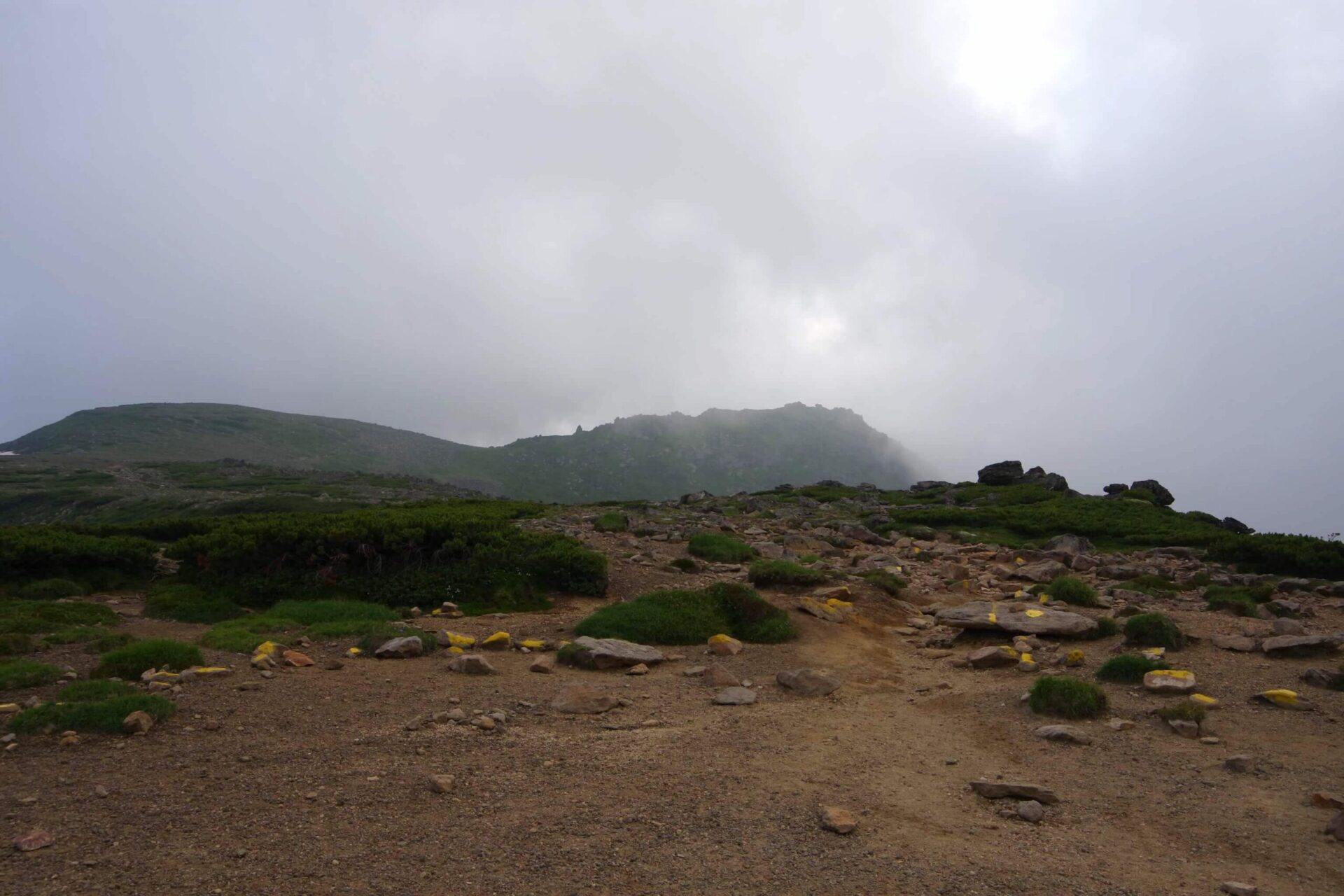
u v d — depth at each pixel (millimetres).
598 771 6961
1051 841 5820
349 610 13367
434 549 16359
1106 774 7117
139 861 5105
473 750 7406
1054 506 35500
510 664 10789
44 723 7441
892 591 15883
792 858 5418
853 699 9641
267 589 14820
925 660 11766
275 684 9312
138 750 7105
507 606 14570
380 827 5723
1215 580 18547
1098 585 17594
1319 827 6051
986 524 32156
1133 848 5723
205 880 4887
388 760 7098
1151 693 9422
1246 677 9914
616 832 5738
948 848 5660
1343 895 5098
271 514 23266
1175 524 30234
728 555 19531
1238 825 6078
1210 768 7234
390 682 9625
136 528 21344
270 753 7164
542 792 6469
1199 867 5441
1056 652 11461
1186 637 11602
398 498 98062
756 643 12359
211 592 14867
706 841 5633
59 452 178000
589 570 15602
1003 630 12375
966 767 7352
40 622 11672
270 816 5852
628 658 10766
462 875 5059
